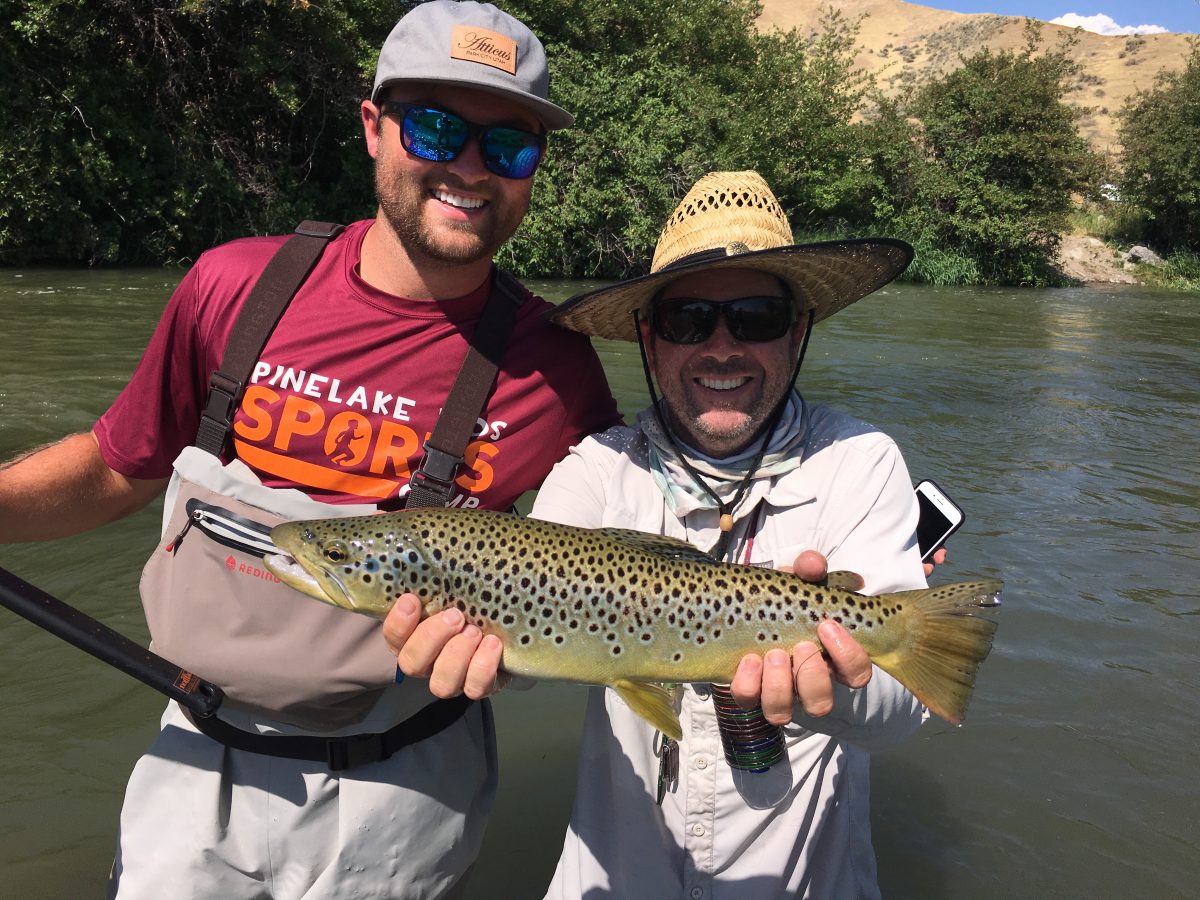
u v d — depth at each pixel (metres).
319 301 0.99
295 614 0.92
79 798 1.32
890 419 3.64
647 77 9.91
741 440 0.92
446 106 0.95
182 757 0.99
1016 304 9.20
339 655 0.91
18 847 1.22
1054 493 2.75
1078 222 15.55
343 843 0.96
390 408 0.98
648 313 1.00
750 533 0.93
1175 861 1.28
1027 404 4.03
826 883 0.92
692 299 0.90
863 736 0.82
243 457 0.98
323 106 8.41
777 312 0.90
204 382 1.05
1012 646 1.83
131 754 1.42
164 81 7.84
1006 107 12.83
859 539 0.88
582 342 1.08
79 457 1.06
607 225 8.90
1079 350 5.86
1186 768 1.47
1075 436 3.47
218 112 8.35
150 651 0.94
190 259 8.15
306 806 0.97
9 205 6.98
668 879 0.91
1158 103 15.00
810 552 0.80
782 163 11.63
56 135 7.17
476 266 0.98
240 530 0.92
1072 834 1.33
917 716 0.85
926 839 1.32
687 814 0.90
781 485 0.92
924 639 0.77
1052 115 12.84
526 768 1.48
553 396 1.04
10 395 3.12
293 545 0.83
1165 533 2.44
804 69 12.69
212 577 0.93
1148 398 4.26
